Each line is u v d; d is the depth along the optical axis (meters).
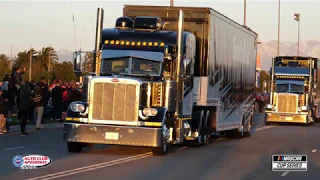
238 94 52.88
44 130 51.34
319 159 36.84
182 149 40.69
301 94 82.75
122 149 38.59
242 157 36.72
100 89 34.69
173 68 37.38
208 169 30.39
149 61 36.78
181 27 37.34
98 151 37.12
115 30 38.16
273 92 83.56
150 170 29.31
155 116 34.56
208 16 42.59
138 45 37.31
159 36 37.69
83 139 34.69
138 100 34.41
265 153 39.62
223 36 46.59
